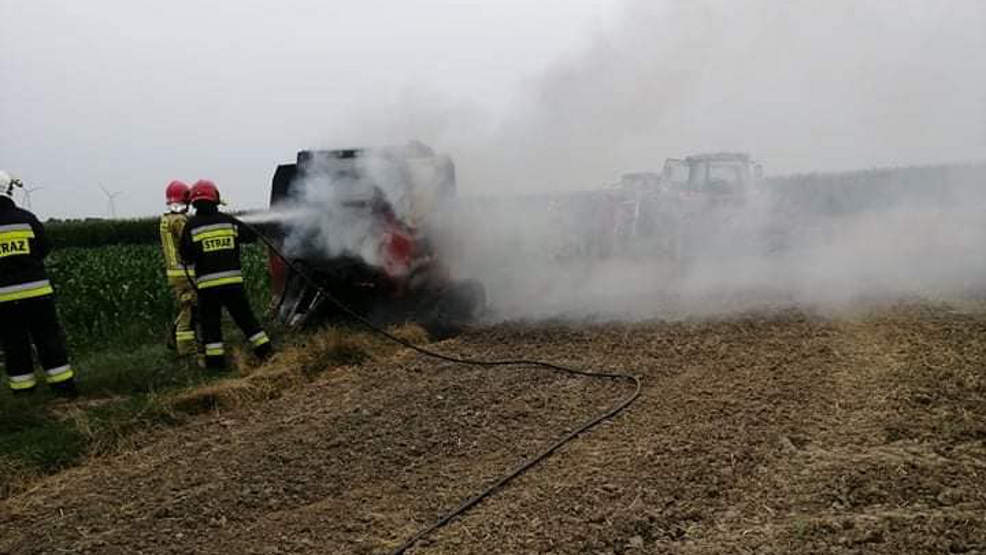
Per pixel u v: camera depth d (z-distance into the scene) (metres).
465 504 4.09
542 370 6.83
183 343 7.59
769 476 4.27
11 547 3.89
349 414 5.73
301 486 4.49
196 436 5.52
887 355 6.74
